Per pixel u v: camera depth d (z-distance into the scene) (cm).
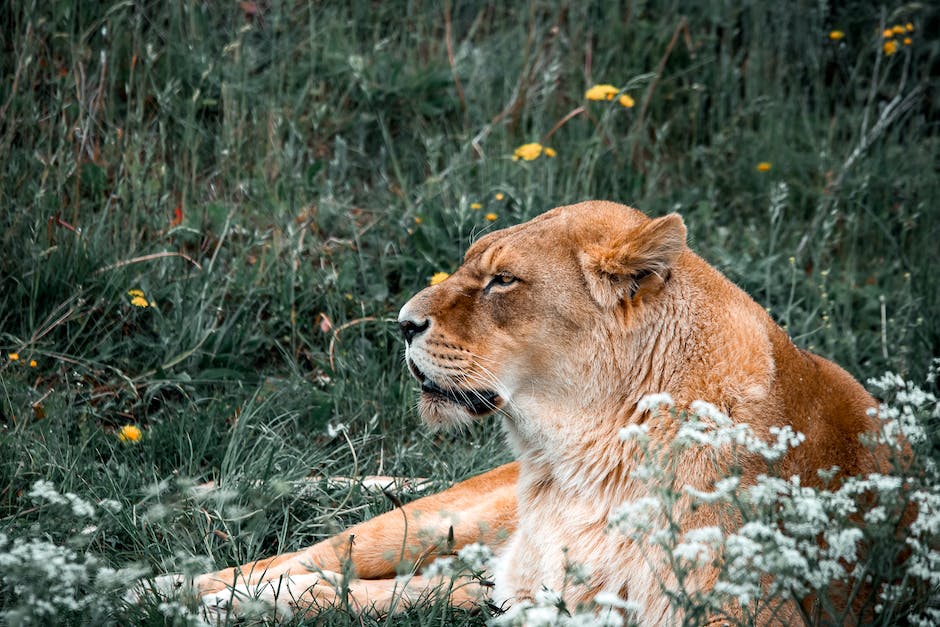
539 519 714
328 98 1352
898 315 1116
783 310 1121
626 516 550
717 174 1360
